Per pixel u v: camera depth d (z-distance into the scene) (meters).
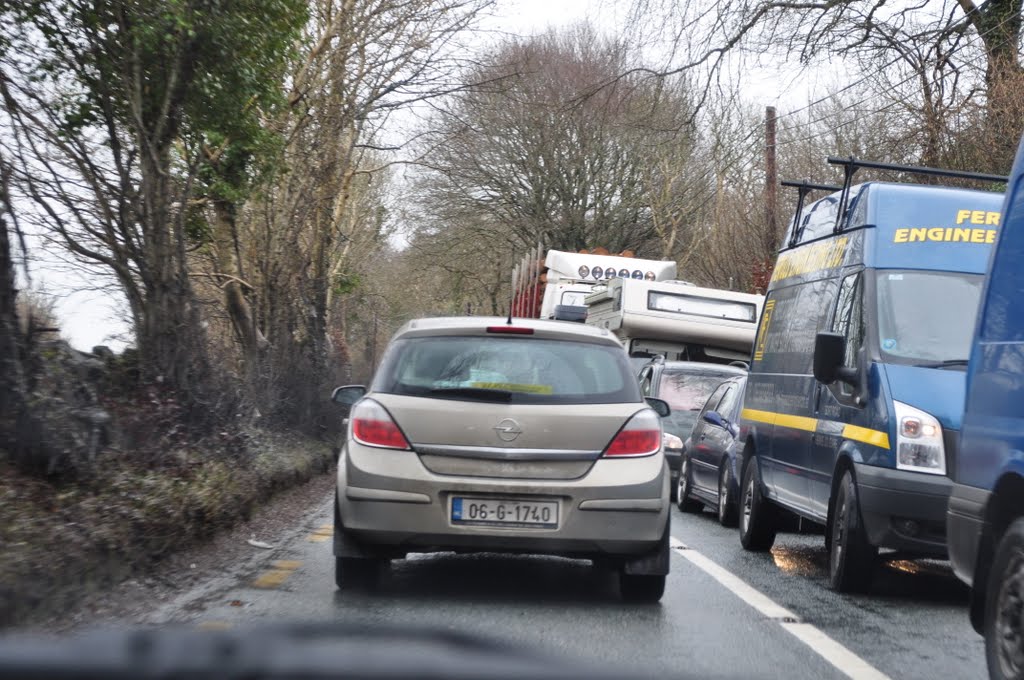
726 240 55.47
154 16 17.94
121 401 15.77
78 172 17.98
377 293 74.62
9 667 2.74
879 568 15.26
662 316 34.84
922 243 14.18
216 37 18.80
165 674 2.76
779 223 50.69
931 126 29.59
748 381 18.84
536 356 11.71
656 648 9.55
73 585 9.88
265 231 29.09
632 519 11.27
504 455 11.21
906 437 12.41
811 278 16.39
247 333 28.02
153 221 17.94
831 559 13.36
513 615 10.84
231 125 20.92
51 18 17.88
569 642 9.68
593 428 11.38
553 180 68.44
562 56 61.47
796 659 9.33
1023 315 8.61
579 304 42.16
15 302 12.15
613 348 11.97
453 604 11.30
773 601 12.20
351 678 2.73
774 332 17.75
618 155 68.00
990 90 28.14
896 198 14.57
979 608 8.84
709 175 66.44
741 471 17.92
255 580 12.31
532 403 11.40
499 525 11.18
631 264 43.44
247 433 20.62
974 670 9.19
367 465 11.27
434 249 72.81
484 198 70.69
